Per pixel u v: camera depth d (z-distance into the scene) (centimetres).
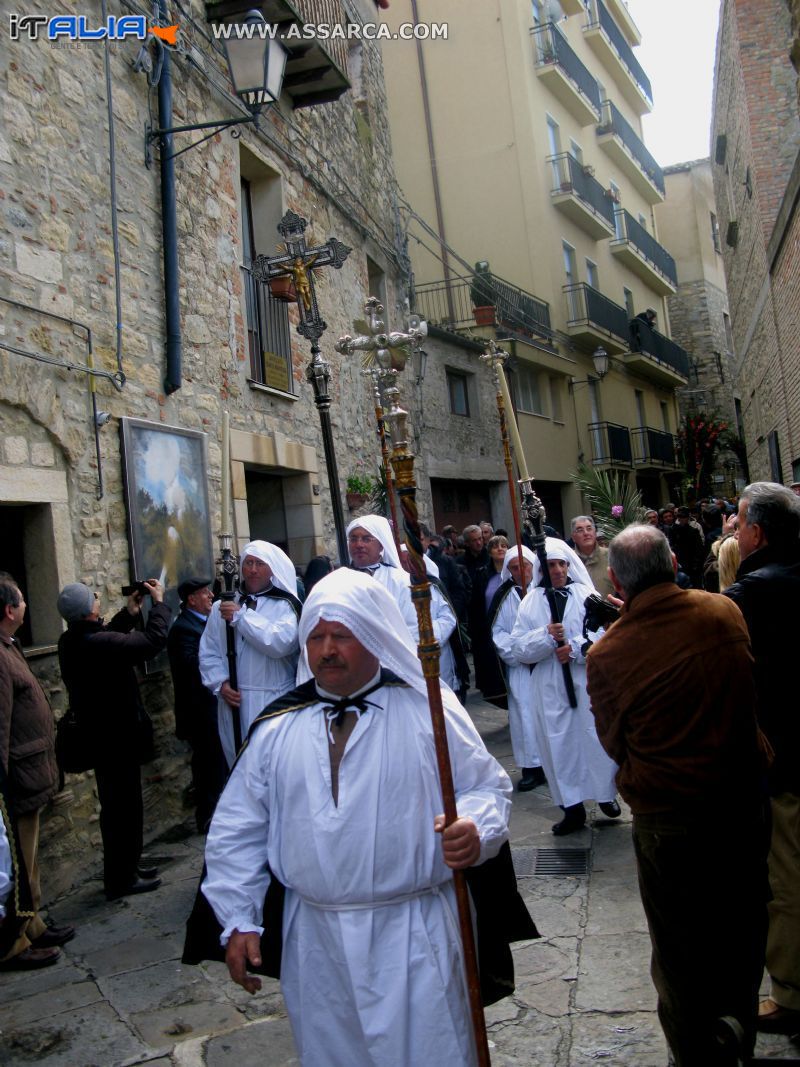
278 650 527
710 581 731
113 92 673
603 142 2495
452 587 1037
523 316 1909
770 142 1333
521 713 660
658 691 266
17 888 419
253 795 248
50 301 585
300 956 237
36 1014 388
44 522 571
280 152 973
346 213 1166
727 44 1500
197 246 784
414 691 245
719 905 262
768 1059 218
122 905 515
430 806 236
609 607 433
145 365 689
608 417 2403
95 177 643
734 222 1811
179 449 718
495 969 250
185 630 618
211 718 614
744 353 1969
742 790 264
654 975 276
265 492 989
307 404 990
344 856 229
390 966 226
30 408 557
